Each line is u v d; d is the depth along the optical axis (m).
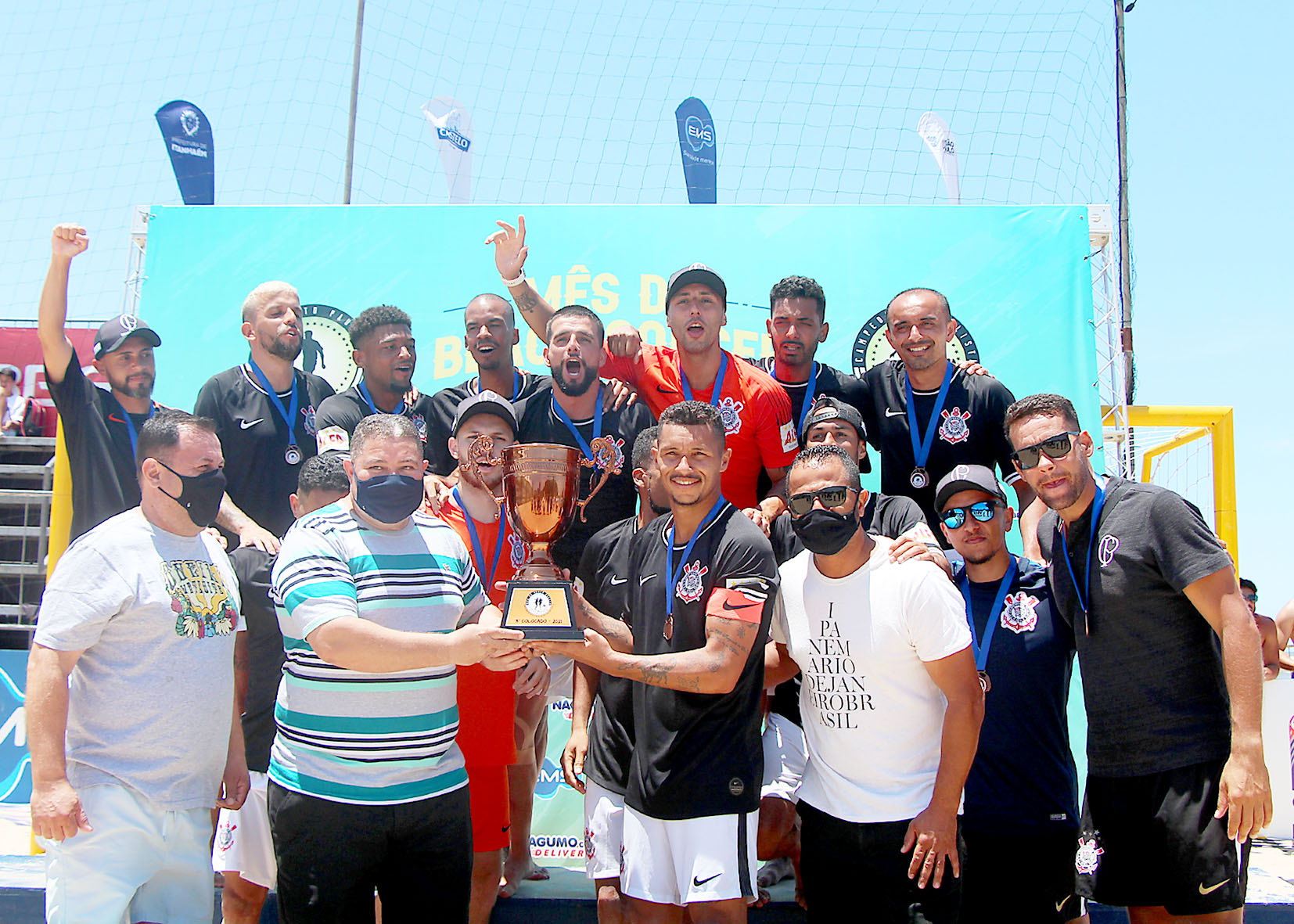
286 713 2.71
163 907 2.76
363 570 2.71
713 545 2.90
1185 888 2.86
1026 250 5.34
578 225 5.39
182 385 5.26
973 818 3.12
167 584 2.78
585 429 3.95
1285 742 5.56
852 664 2.82
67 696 2.61
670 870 2.84
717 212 5.39
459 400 4.30
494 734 3.39
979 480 3.28
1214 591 2.80
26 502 7.03
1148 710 2.95
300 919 2.60
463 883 2.77
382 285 5.36
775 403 4.02
